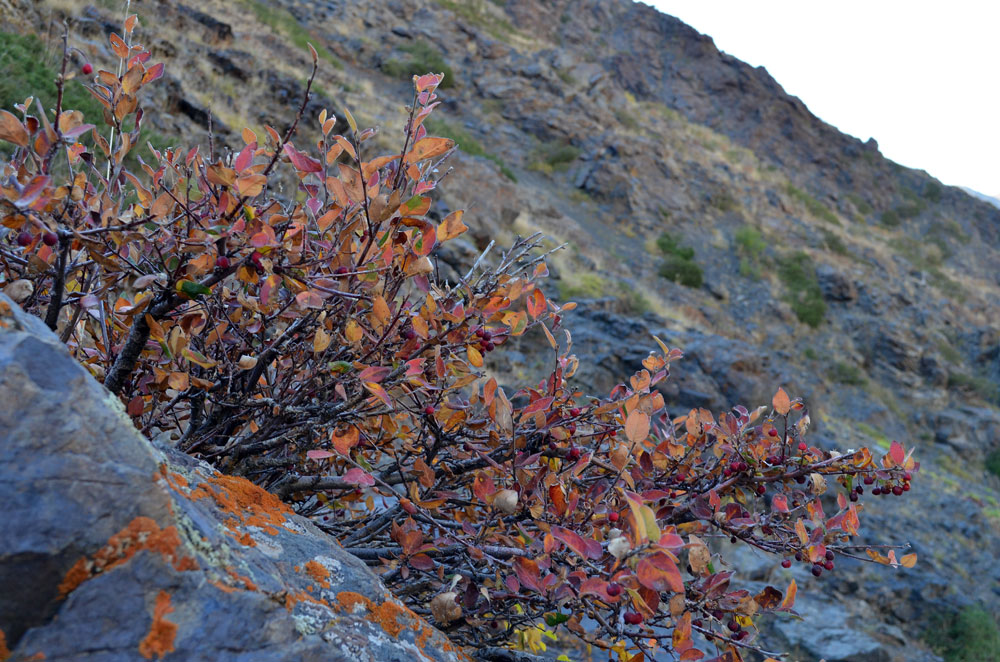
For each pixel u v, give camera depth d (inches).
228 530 61.0
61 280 65.2
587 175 1272.1
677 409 521.3
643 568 52.9
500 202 735.1
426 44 1414.9
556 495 71.2
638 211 1251.2
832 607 416.5
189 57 528.4
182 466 68.1
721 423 95.0
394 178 70.8
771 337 1045.2
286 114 573.6
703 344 571.8
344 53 1261.1
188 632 47.7
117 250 74.3
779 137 2091.5
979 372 1274.6
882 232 1910.7
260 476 94.7
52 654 42.8
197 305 76.2
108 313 82.7
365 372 68.4
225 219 66.4
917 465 85.0
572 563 68.7
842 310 1218.0
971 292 1579.7
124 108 77.4
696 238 1272.1
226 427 86.6
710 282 1124.5
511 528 80.7
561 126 1391.5
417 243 73.4
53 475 46.4
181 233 74.0
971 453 967.0
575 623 75.4
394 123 731.4
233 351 87.5
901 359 1137.4
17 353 49.1
